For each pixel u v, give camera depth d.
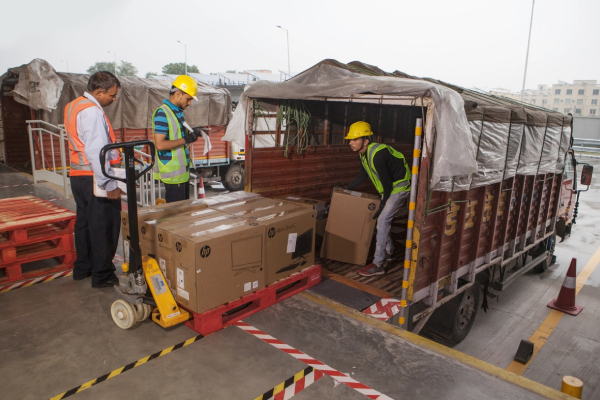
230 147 11.73
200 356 2.71
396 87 3.27
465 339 5.15
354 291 3.81
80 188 3.41
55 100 8.17
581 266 7.85
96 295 3.49
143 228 3.21
